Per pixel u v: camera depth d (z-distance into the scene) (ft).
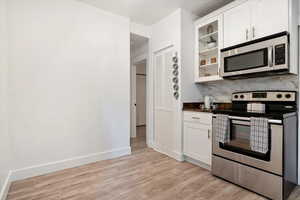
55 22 7.73
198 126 8.23
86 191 6.12
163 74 10.44
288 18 5.97
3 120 6.07
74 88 8.28
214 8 9.13
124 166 8.36
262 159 5.77
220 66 7.97
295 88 6.64
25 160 7.05
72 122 8.23
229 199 5.65
